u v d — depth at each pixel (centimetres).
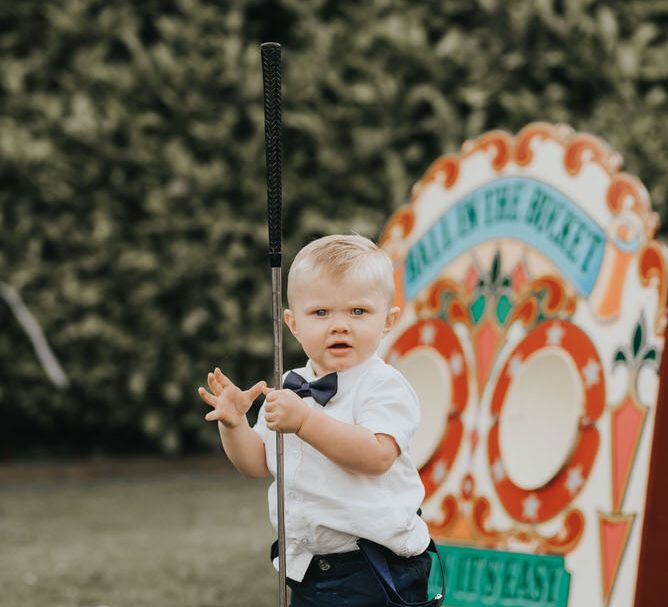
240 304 828
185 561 607
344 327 318
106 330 816
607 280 400
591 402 396
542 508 405
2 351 814
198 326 831
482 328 440
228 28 815
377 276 322
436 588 432
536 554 404
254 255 825
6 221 809
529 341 423
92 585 559
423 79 812
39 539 659
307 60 809
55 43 810
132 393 834
